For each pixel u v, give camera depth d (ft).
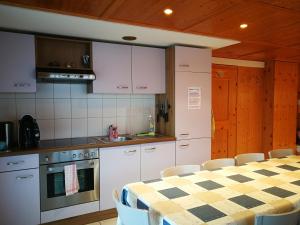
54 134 10.19
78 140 9.91
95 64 9.68
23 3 6.27
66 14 7.04
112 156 9.43
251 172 6.88
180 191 5.50
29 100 9.70
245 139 15.60
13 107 9.44
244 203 4.84
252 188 5.65
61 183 8.64
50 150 8.27
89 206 9.09
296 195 5.24
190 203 4.86
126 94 11.56
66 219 8.80
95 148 9.09
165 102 11.43
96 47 9.68
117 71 10.11
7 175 7.73
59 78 8.90
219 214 4.39
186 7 6.59
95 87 9.70
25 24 8.00
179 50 10.71
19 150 7.97
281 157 8.71
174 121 10.83
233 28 8.52
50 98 10.07
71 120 10.50
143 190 5.57
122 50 10.19
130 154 9.78
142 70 10.68
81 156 8.84
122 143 9.52
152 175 10.28
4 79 8.25
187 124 11.05
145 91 10.79
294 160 8.20
